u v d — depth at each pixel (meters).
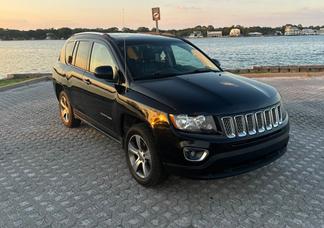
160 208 4.09
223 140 3.91
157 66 5.20
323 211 3.96
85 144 6.35
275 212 3.96
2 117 8.41
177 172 4.07
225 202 4.20
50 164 5.47
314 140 6.36
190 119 3.94
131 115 4.62
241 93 4.34
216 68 5.73
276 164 5.27
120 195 4.41
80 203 4.24
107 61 5.40
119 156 5.75
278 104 4.55
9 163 5.54
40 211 4.08
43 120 8.06
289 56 42.94
